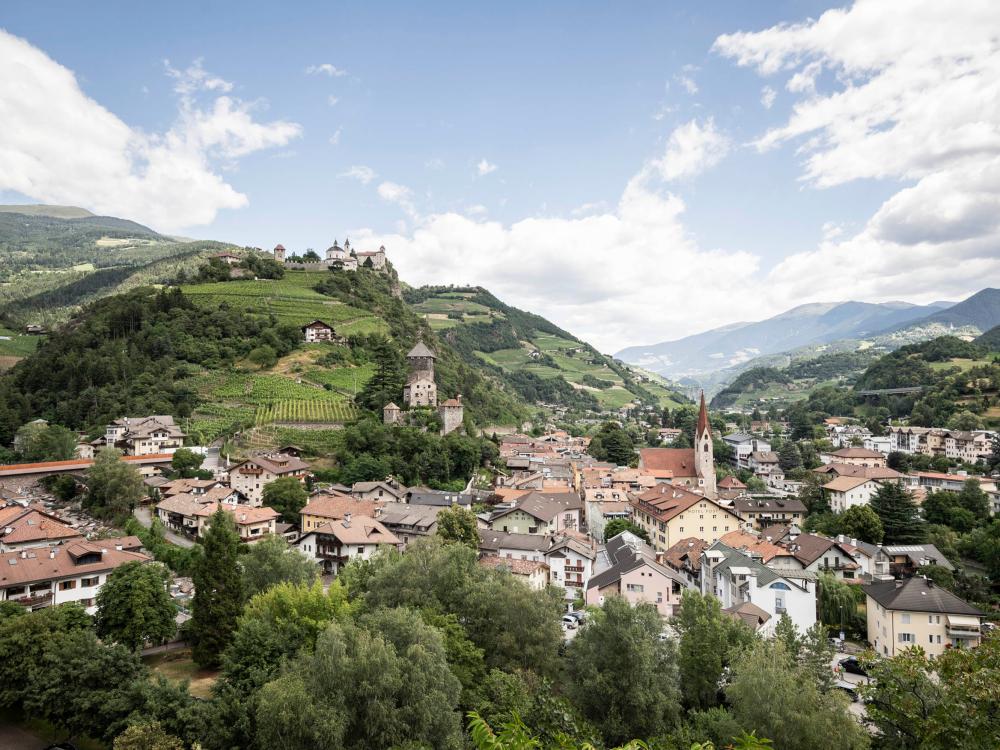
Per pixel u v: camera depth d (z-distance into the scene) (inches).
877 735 1969.7
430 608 2598.4
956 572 4323.3
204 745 1931.6
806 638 2679.6
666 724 2293.3
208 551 2721.5
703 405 6683.1
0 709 2266.2
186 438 6594.5
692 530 4909.0
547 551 4220.0
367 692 1894.7
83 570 2952.8
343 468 5964.6
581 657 2415.1
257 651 2240.4
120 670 2126.0
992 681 1130.7
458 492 5748.0
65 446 6063.0
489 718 2068.2
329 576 4094.5
